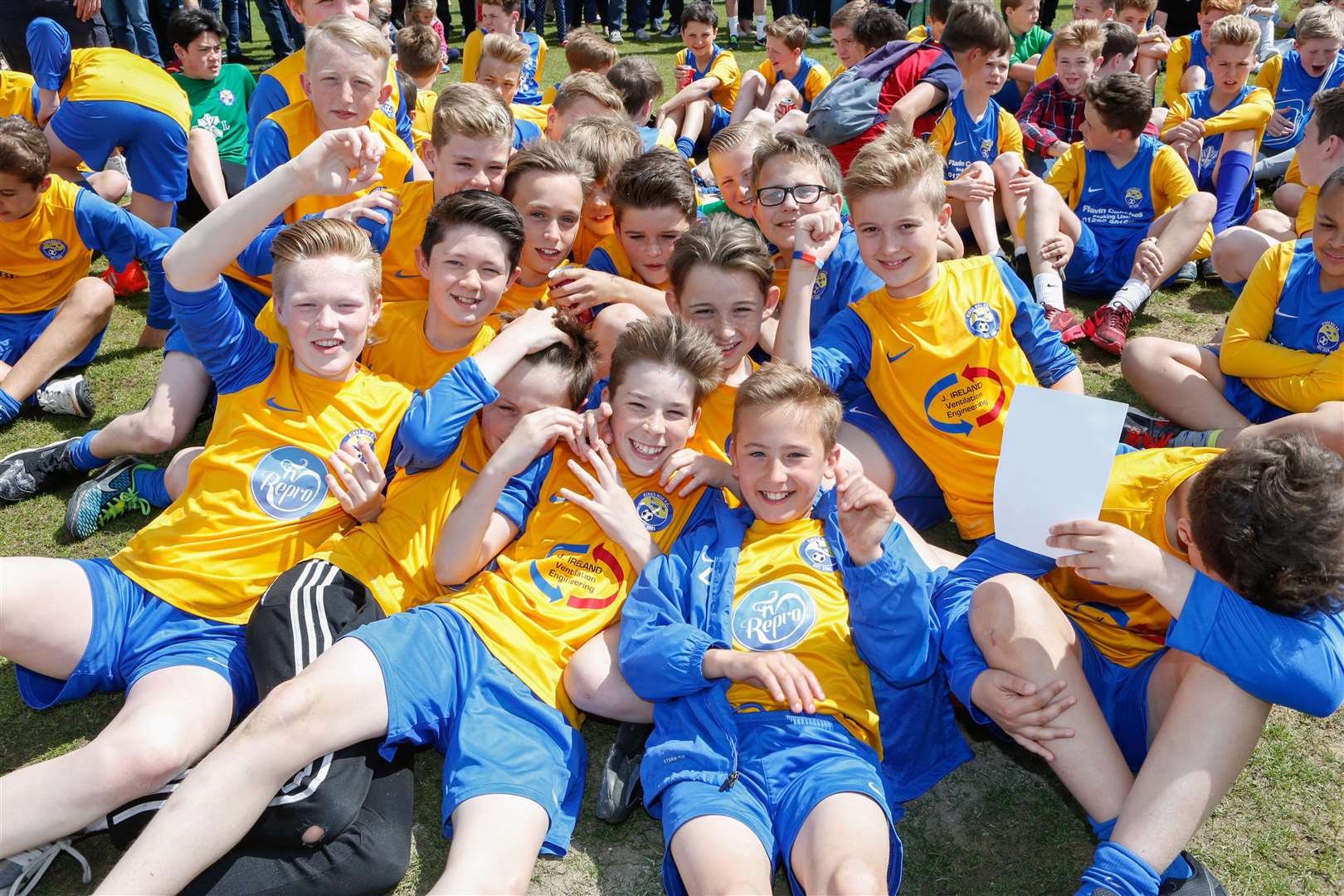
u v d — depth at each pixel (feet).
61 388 13.73
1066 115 21.76
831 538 9.35
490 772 7.93
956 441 11.19
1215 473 7.50
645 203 12.47
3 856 7.36
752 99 26.45
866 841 7.19
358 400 10.09
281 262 9.77
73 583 8.71
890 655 8.44
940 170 11.09
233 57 36.27
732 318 10.81
